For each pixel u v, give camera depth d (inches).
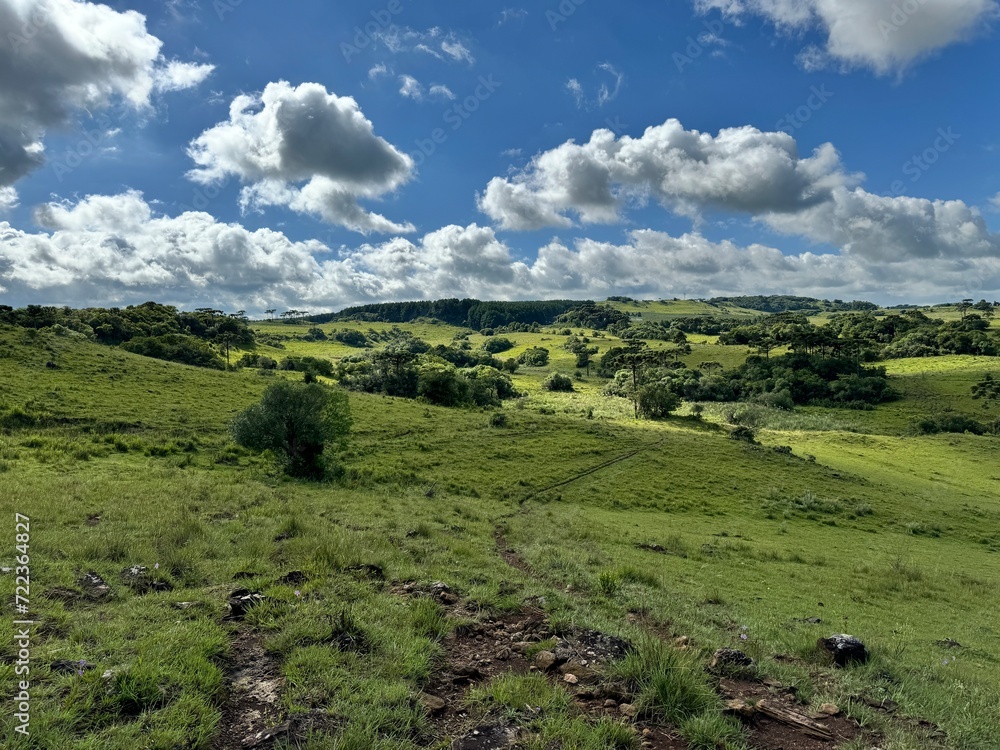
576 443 2271.2
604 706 240.2
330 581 386.6
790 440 3228.3
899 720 256.8
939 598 788.6
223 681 235.5
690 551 957.2
